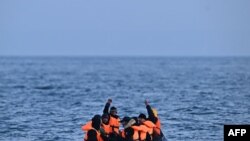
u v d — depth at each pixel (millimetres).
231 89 130750
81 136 64938
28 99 109500
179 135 64500
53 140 62719
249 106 94000
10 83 157250
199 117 79875
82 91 129500
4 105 98250
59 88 138875
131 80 172500
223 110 88062
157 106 94562
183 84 150750
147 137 49250
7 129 70375
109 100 51594
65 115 83875
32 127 71812
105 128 49875
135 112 86875
